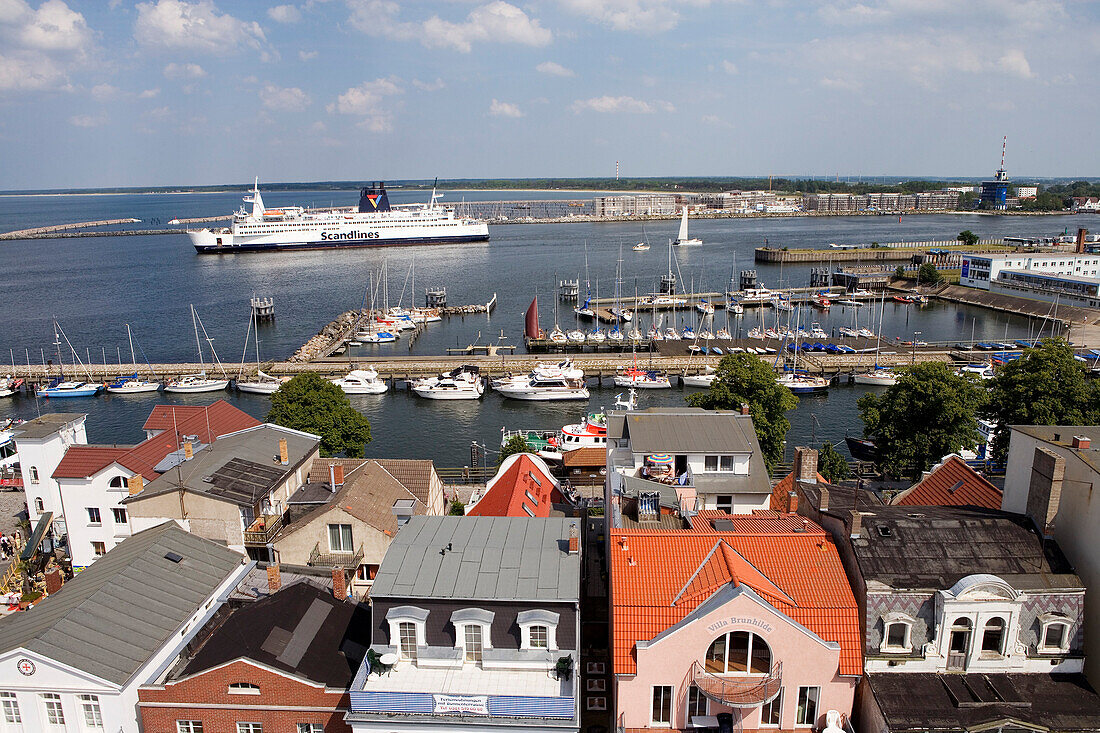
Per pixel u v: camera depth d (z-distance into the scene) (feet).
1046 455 127.85
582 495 273.95
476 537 138.10
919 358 540.11
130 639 131.54
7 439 331.57
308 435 226.99
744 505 179.32
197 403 480.64
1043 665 117.39
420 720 111.86
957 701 110.11
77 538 205.77
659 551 127.34
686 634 113.80
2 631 135.13
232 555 163.94
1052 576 121.29
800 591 121.39
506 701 110.52
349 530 171.22
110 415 456.86
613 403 466.29
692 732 117.80
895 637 118.11
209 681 122.72
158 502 182.19
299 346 639.35
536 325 617.21
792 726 117.91
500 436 405.39
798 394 474.08
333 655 130.52
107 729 125.08
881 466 281.54
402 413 451.53
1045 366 252.83
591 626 146.82
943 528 128.57
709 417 192.65
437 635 121.90
